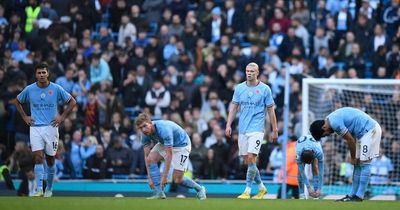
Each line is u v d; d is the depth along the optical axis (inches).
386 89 2055.9
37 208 1039.6
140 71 2241.6
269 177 1968.5
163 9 2573.8
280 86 2180.1
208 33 2413.9
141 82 2236.7
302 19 2410.2
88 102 2122.3
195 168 1957.4
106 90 2137.1
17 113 2054.6
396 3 2404.0
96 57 2237.9
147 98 2183.8
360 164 1320.1
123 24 2448.3
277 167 1969.7
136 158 1995.6
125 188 1907.0
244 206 1106.1
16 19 2447.1
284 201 1238.3
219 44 2363.4
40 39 2395.4
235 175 1962.4
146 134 1263.5
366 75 2262.6
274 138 1407.5
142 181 1902.1
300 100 2142.0
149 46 2341.3
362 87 2050.9
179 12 2529.5
